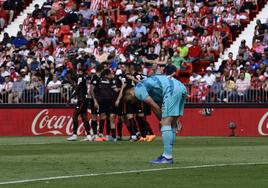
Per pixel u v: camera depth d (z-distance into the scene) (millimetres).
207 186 30453
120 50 95562
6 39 102625
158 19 100125
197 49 91750
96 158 44594
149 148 55906
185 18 98562
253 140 70812
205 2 101250
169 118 40000
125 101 69000
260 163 40406
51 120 85688
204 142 66438
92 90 70812
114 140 71125
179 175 34219
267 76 83312
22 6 113625
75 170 36750
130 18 102125
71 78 85062
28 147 58594
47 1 108500
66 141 70500
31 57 95625
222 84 83375
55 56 97438
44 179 32656
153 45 93750
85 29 101000
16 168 38031
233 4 100125
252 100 82562
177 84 40031
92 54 94688
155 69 77625
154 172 35469
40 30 104625
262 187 30219
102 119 71500
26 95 86250
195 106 83312
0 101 86750
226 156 46281
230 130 82875
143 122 69062
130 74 67750
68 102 84938
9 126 86500
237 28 97875
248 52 88750
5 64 95125
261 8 101562
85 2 106312
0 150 54188
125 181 31922
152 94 40562
